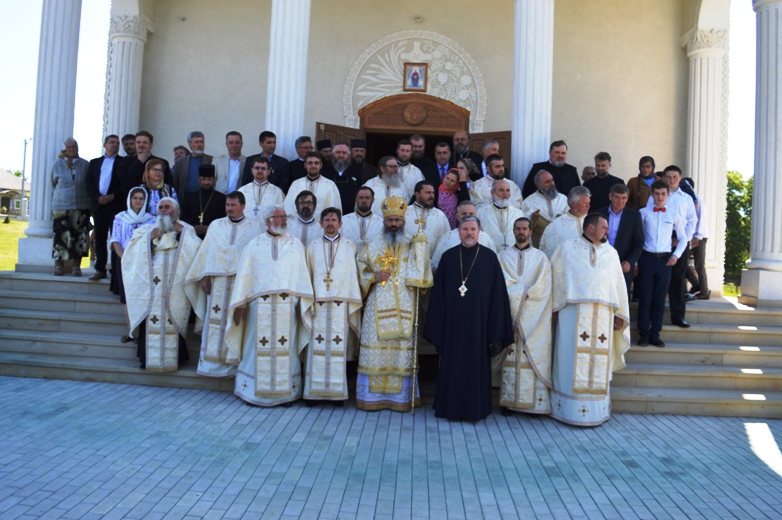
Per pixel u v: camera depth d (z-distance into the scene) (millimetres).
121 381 6680
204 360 6441
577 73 11039
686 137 10906
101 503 3842
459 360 5766
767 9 7977
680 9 10992
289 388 6043
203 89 11305
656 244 6879
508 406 6020
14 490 3969
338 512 3850
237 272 6094
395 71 11164
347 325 6148
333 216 6164
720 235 10438
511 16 11070
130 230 6859
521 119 7617
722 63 10562
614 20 11047
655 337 6977
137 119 11078
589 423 5770
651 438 5523
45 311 7625
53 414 5535
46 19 8781
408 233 6645
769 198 7953
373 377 6027
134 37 10945
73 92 8977
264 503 3932
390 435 5348
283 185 7504
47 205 8812
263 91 11250
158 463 4512
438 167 7871
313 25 11180
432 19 11156
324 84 11164
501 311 5820
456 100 11117
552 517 3896
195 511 3789
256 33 11289
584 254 5934
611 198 6621
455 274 5887
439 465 4699
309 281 6094
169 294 6539
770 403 6309
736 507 4113
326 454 4824
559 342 5984
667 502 4168
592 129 11000
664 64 10984
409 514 3865
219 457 4668
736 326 7395
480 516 3877
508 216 6875
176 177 7965
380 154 14688
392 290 6035
